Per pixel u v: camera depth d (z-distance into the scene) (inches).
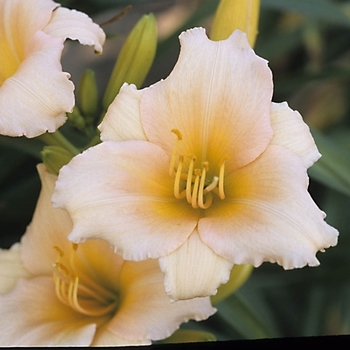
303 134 16.3
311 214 15.6
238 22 17.6
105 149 16.1
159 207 16.3
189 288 15.6
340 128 25.3
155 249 15.7
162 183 16.5
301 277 22.2
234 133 16.5
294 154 16.1
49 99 16.0
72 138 19.9
